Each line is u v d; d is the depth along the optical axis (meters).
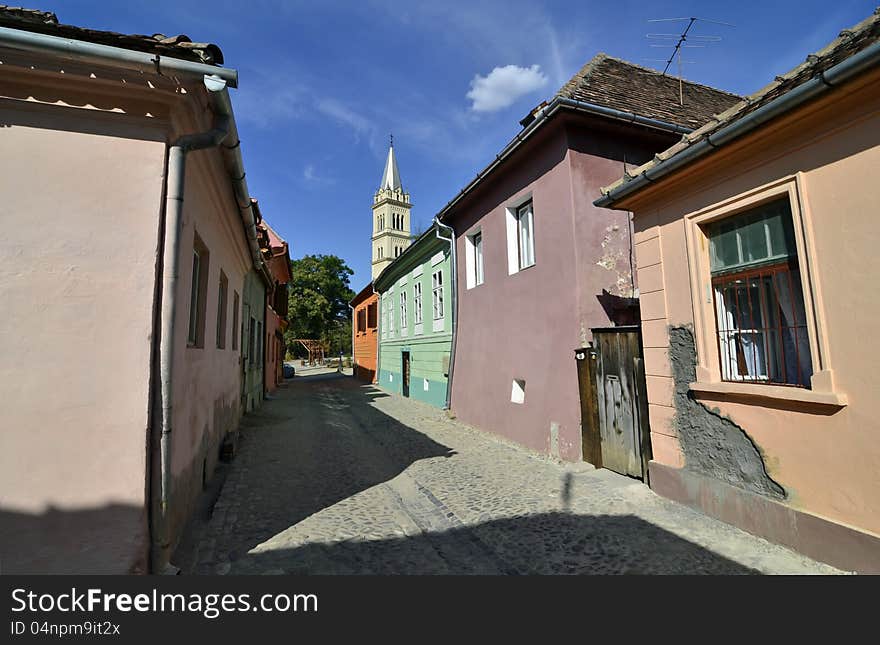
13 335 2.74
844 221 3.25
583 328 6.44
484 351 9.44
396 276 18.28
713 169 4.25
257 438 8.69
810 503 3.45
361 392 18.83
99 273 2.93
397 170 78.75
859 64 2.86
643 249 5.17
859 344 3.14
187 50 2.89
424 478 6.09
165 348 3.06
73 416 2.79
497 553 3.81
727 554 3.59
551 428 7.00
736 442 4.07
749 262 4.07
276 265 17.42
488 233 9.23
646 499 4.88
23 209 2.83
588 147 6.83
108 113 3.03
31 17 2.65
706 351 4.35
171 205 3.15
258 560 3.63
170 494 3.07
